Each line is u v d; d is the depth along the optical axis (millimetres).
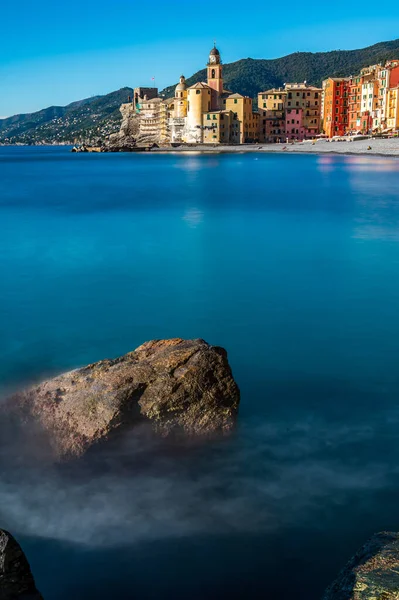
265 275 22375
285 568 6586
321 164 97625
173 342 10633
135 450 8750
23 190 64938
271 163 108688
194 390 9352
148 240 30938
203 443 9164
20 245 29906
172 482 8172
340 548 6863
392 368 12867
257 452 8969
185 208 45219
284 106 189750
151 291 20391
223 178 77000
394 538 6074
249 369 12898
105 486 8039
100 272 23516
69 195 58531
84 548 6855
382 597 5242
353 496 7805
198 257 26094
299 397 11258
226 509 7562
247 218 38594
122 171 101625
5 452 8695
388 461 8711
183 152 184625
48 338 15406
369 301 18594
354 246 27859
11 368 13078
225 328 16078
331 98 174375
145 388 9289
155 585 6371
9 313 17906
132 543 6949
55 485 8016
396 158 101062
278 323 16422
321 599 5672
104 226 36281
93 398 9102
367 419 10219
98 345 14812
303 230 33094
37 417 9344
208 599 6215
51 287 21172
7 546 5609
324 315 17141
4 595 5461
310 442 9312
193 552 6824
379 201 46062
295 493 7922
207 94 187375
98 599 6199
